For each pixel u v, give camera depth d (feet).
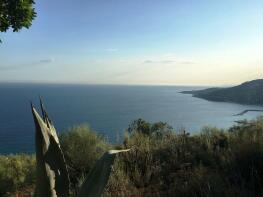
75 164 32.17
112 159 6.13
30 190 29.84
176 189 22.00
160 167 26.22
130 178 26.09
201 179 21.70
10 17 28.07
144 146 30.96
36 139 6.05
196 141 32.14
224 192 19.01
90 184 6.15
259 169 22.09
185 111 647.15
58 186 6.13
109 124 358.84
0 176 30.83
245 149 23.93
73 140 34.22
